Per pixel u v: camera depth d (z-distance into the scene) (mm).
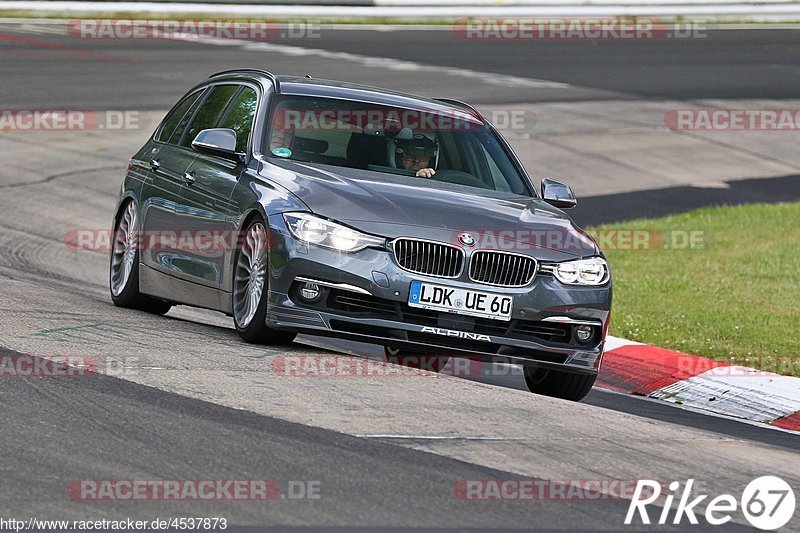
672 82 94938
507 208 25891
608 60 103500
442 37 112250
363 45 103312
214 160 28094
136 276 30812
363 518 14914
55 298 31172
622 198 60562
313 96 28578
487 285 24219
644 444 20219
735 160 72625
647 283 41375
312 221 24109
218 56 91625
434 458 17797
